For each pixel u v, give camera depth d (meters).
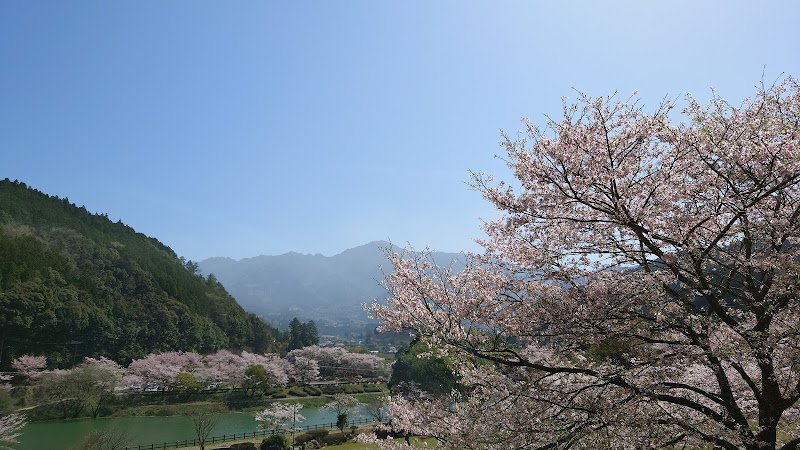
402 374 33.50
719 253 6.99
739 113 7.20
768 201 6.80
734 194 6.83
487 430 6.84
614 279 7.25
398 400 9.41
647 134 6.87
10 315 60.22
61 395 50.16
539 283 7.87
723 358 6.48
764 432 6.77
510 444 6.47
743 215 6.73
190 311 92.12
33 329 62.94
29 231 85.88
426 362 26.95
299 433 41.53
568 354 7.50
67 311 67.12
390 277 8.62
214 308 102.62
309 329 126.62
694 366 7.97
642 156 7.27
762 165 6.57
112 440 34.03
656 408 6.77
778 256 6.18
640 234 6.68
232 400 63.03
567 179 6.93
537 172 7.12
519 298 7.86
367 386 75.81
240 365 75.81
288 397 67.44
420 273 8.47
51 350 64.38
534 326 7.47
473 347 7.88
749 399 7.89
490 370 7.54
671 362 6.65
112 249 95.56
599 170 6.72
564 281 7.57
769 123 6.39
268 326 126.62
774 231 6.32
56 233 90.56
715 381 8.34
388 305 8.62
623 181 6.94
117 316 77.94
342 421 40.12
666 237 6.69
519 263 7.77
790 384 7.35
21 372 55.28
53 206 105.81
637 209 6.84
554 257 7.32
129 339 75.12
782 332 6.15
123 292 85.75
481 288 8.09
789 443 6.86
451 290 8.34
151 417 53.38
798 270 5.96
